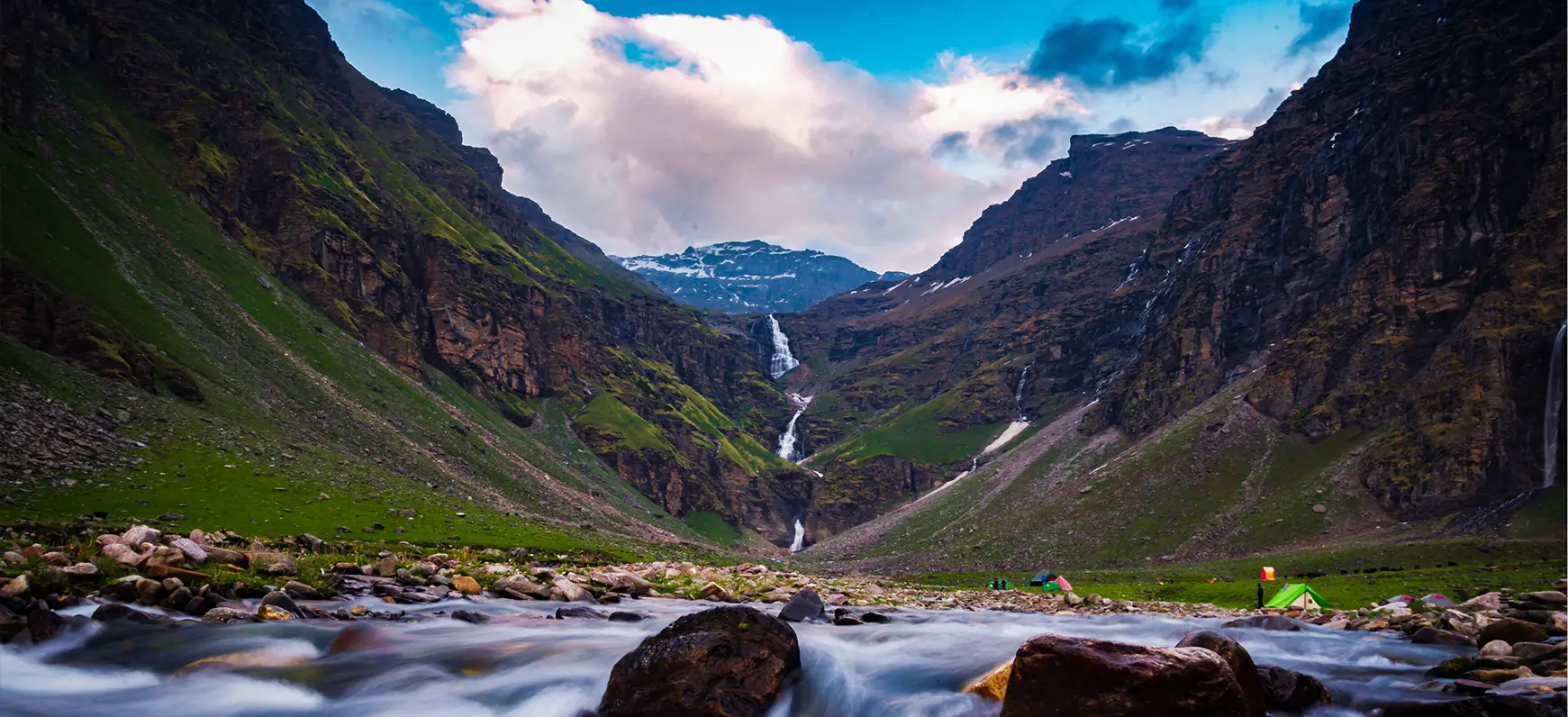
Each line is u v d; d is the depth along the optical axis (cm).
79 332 10631
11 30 18250
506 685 2436
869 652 3034
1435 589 9388
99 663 2517
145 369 11119
